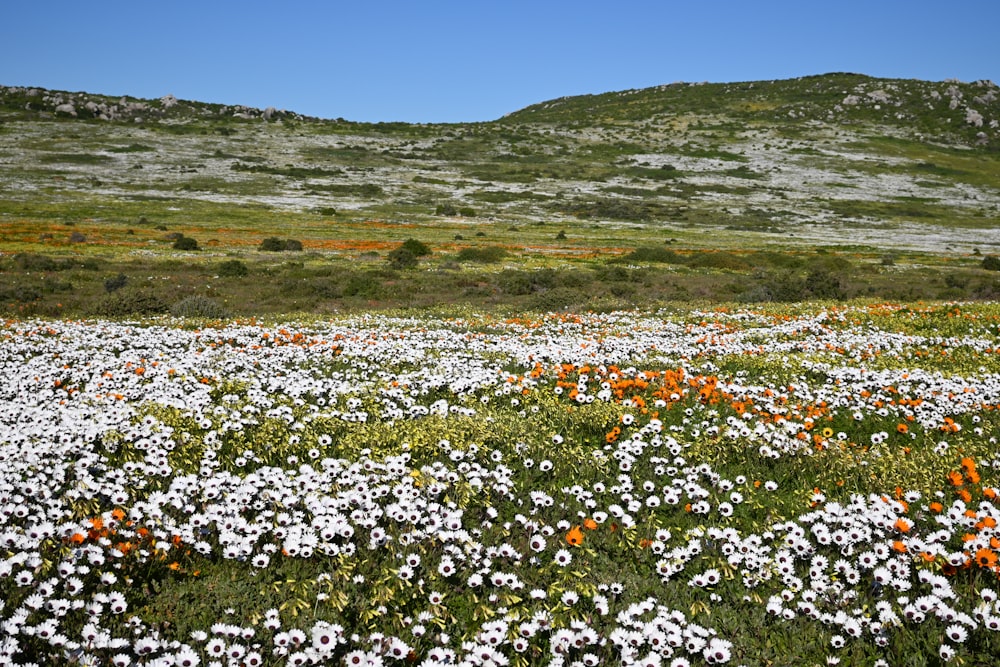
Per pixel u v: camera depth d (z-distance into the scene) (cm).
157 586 519
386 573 538
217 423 855
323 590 519
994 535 604
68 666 419
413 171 15588
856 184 15400
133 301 2427
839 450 838
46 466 668
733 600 550
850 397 1097
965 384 1170
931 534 596
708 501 715
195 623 483
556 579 561
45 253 5038
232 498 632
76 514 582
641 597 547
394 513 599
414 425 879
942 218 12294
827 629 515
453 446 813
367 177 14475
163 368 1157
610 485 756
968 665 463
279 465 766
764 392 1098
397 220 10394
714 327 1912
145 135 16688
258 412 927
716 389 1095
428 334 1706
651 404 1049
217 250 6000
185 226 8288
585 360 1306
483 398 1032
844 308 2366
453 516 611
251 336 1655
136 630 459
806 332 1816
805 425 939
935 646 488
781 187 15050
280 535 581
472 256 5950
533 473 780
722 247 8275
